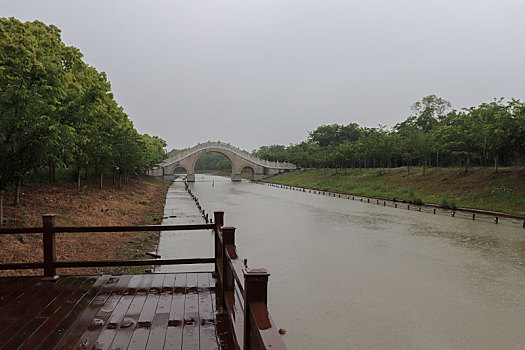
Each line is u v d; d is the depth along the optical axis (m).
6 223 10.45
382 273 10.59
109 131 25.14
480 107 30.92
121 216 17.33
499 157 28.77
